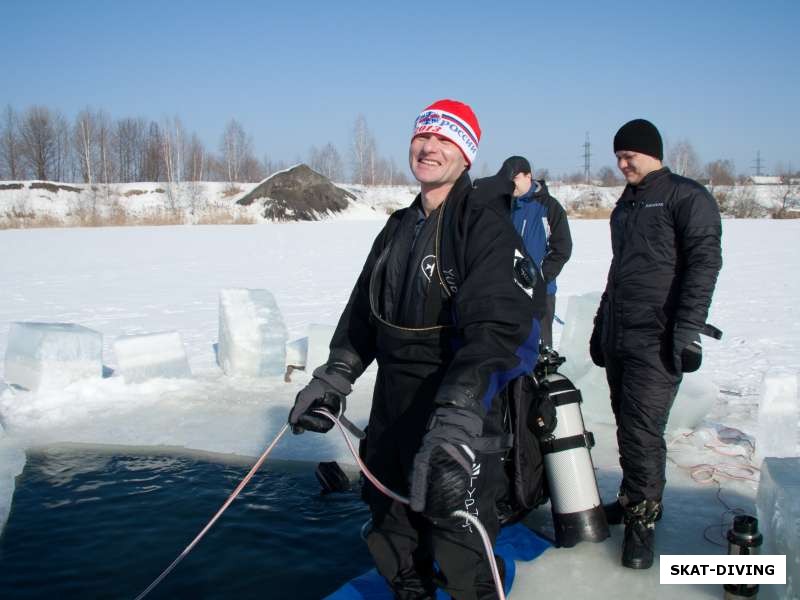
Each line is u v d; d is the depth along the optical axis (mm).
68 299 13266
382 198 70688
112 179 83375
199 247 25969
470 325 2459
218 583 3467
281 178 61594
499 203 2637
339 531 3975
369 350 2982
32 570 3580
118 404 6176
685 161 79875
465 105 2752
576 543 3475
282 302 12750
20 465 4883
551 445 3461
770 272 16750
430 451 2299
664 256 3533
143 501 4355
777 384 4797
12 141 82312
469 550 2602
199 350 8469
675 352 3396
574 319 6066
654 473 3498
